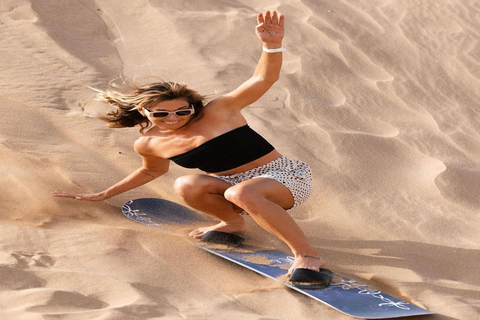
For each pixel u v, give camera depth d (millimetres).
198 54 10148
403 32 11625
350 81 9953
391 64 10594
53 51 9672
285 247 5812
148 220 5883
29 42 9820
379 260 5715
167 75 9531
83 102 8336
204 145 5371
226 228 5797
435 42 11414
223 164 5465
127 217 5887
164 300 4523
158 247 5352
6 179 6039
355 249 5934
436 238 6277
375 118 9023
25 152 6684
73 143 7215
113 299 4406
